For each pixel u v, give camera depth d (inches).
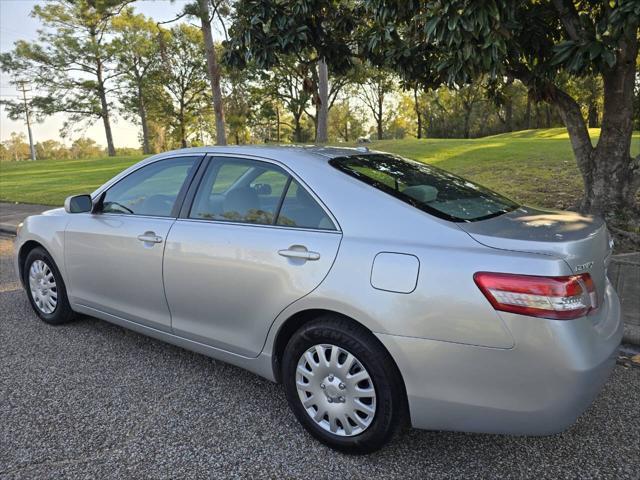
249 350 120.6
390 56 235.9
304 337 108.3
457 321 90.2
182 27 1733.5
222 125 793.6
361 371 101.7
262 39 249.9
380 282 97.0
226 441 112.4
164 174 145.3
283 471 102.3
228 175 130.7
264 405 127.3
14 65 1713.8
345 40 271.0
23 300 210.4
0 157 4722.0
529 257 87.8
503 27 173.5
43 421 120.2
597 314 96.9
